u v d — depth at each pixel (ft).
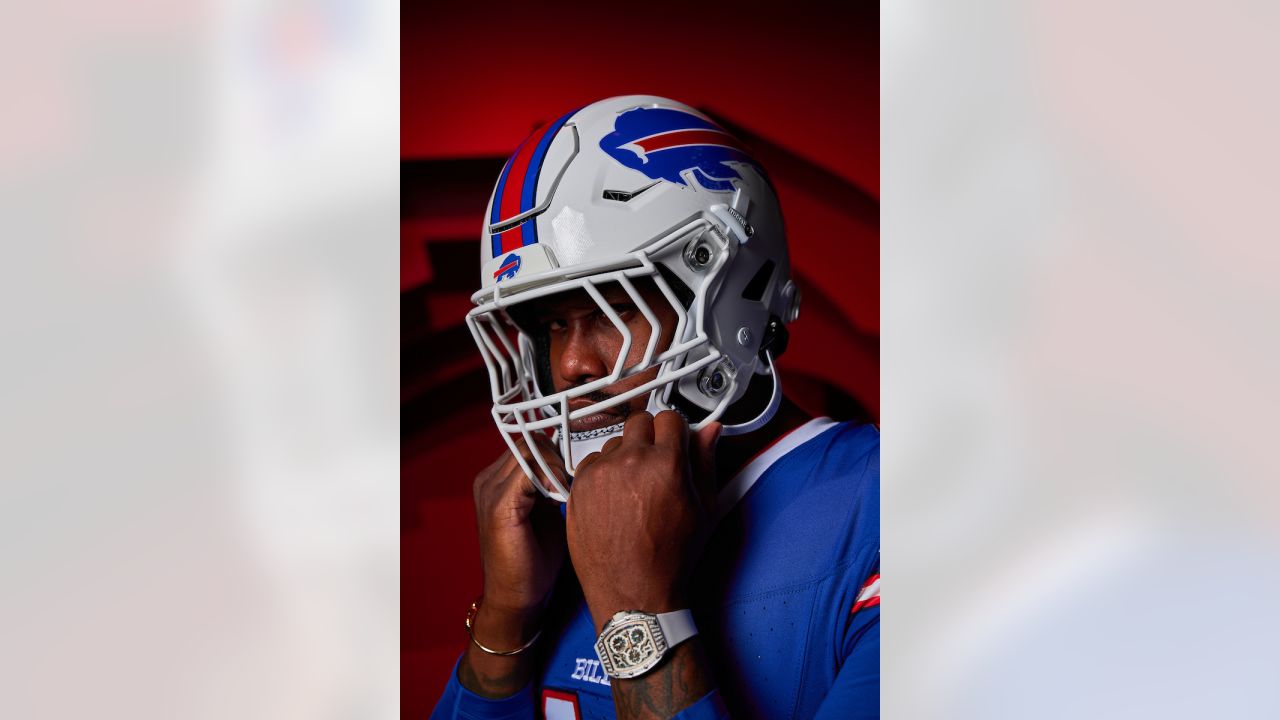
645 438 3.34
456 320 6.51
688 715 3.09
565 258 3.48
